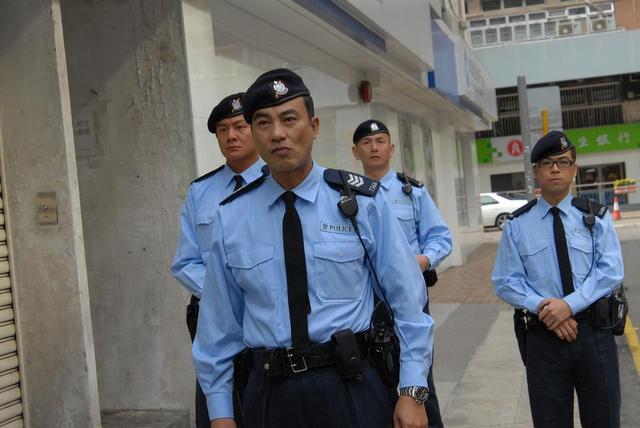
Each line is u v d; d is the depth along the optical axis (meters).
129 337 5.32
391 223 2.52
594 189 32.66
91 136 5.31
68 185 4.36
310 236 2.45
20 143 4.41
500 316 9.61
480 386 6.29
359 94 10.00
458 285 12.98
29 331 4.46
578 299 3.60
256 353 2.47
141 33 5.20
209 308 2.59
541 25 33.62
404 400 2.43
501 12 37.91
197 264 3.88
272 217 2.49
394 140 11.71
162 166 5.20
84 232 5.37
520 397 5.88
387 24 8.73
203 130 5.29
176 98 5.16
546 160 3.78
